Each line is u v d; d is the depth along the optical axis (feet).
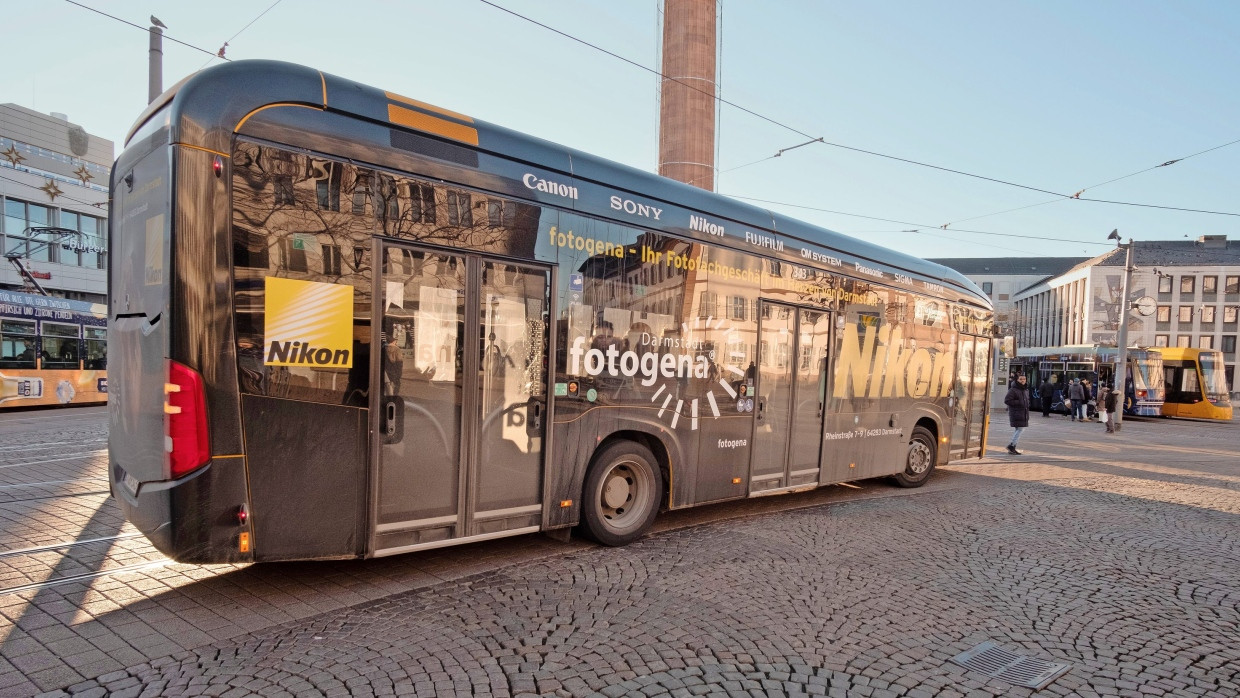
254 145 13.35
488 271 16.74
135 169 14.74
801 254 25.54
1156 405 92.63
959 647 13.96
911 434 31.83
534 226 17.62
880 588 17.33
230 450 13.09
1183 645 14.52
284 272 13.62
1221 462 47.29
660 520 23.85
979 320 36.91
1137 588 18.24
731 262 22.84
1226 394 95.86
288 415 13.71
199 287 12.77
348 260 14.44
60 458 30.48
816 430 26.32
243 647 12.48
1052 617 15.89
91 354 67.72
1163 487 35.27
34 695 10.61
